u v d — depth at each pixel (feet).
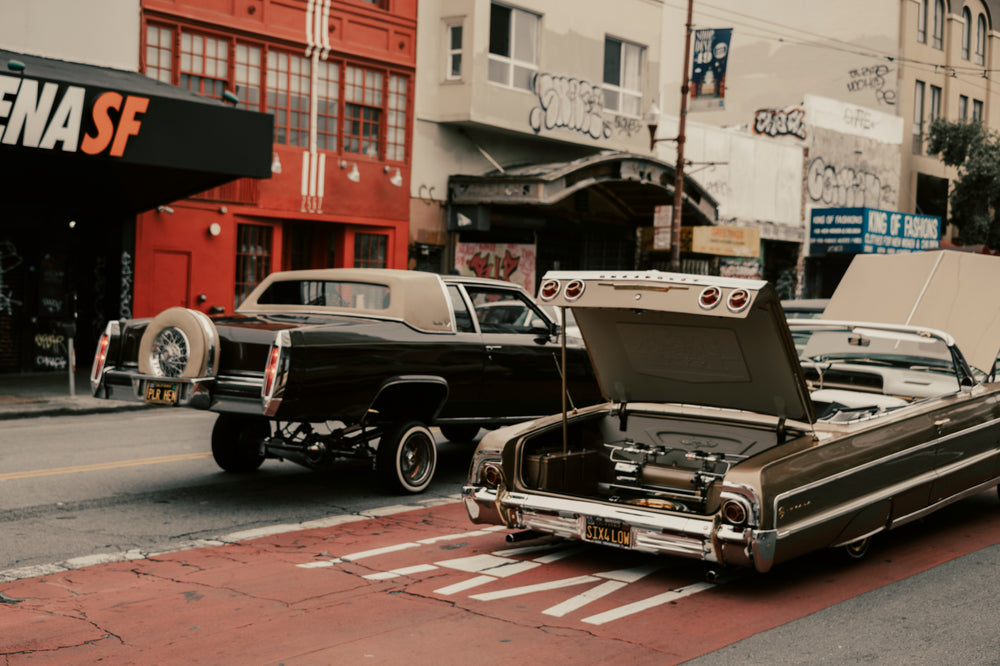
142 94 43.93
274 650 14.17
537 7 74.33
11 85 40.47
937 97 133.39
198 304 58.70
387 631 15.07
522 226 77.20
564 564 19.20
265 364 22.62
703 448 20.45
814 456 17.34
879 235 107.04
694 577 18.40
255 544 20.56
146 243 56.54
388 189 67.92
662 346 19.20
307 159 63.31
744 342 17.75
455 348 26.50
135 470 28.84
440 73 70.59
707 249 85.76
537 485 19.71
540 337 29.30
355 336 23.76
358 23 65.72
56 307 55.06
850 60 129.18
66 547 20.01
